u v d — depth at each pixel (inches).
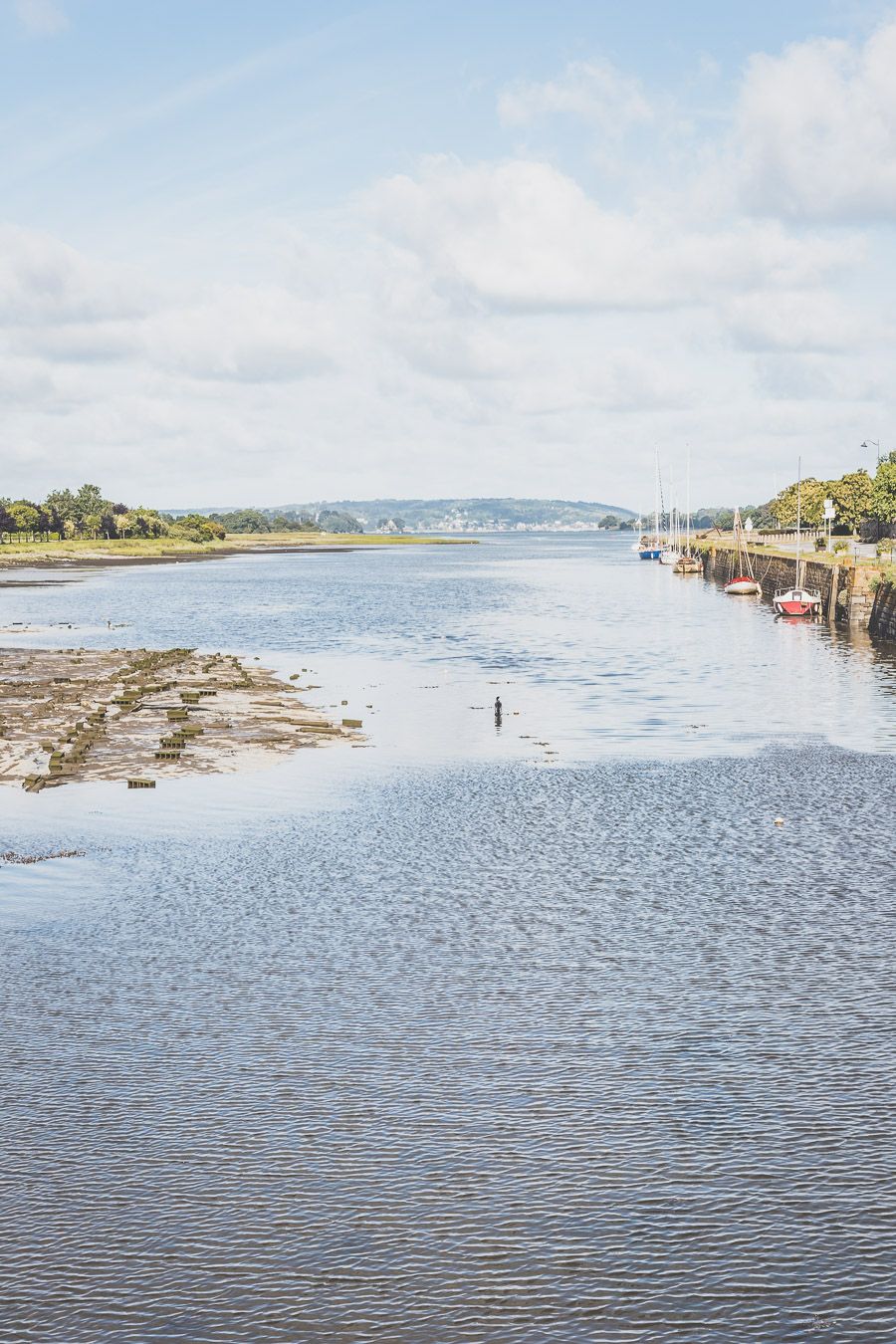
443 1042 841.5
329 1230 628.1
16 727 2256.4
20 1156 697.0
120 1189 664.4
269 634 4220.0
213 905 1163.9
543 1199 652.7
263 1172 680.4
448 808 1582.2
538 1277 591.2
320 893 1200.8
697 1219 634.8
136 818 1539.1
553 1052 824.3
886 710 2429.9
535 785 1726.1
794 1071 794.2
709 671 3090.6
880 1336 553.0
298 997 925.8
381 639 4015.8
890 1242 614.9
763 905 1144.8
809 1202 648.4
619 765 1881.2
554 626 4480.8
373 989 941.2
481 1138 714.2
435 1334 555.5
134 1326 560.4
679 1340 551.5
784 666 3193.9
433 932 1077.1
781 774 1802.4
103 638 4089.6
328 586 7440.9
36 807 1606.8
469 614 5103.3
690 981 951.0
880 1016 878.4
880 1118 732.7
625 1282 587.2
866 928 1073.5
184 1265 601.3
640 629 4333.2
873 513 6953.7
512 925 1093.8
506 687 2800.2
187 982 960.3
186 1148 705.0
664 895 1182.3
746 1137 713.0
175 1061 815.7
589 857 1331.2
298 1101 759.1
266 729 2226.9
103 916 1133.1
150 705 2527.1
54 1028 869.8
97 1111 748.0
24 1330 557.0
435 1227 629.9
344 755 1977.1
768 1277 589.9
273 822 1510.8
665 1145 704.4
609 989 936.9
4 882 1252.5
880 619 4020.7
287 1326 560.1
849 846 1363.2
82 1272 595.8
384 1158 692.7
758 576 6446.9
